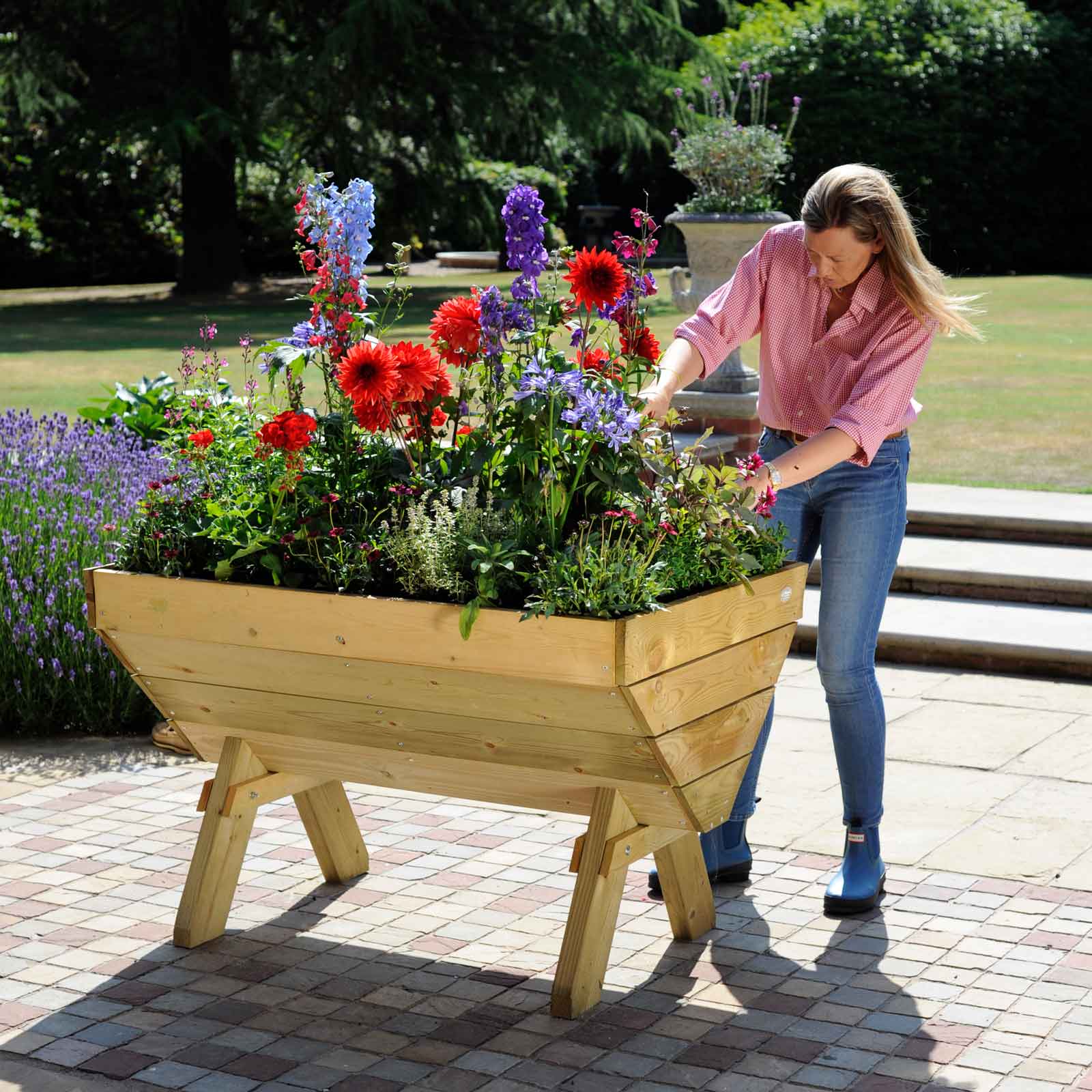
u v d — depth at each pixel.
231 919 3.62
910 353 3.44
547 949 3.45
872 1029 3.04
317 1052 2.98
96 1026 3.09
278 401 3.61
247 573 3.28
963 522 6.92
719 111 8.73
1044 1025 3.04
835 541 3.59
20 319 18.42
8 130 23.31
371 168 22.75
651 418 3.14
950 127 22.88
